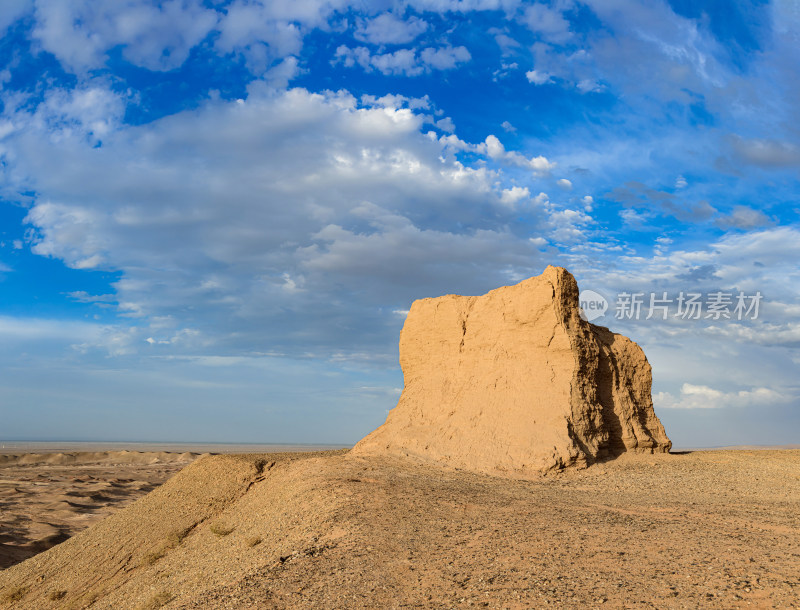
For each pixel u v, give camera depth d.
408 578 12.88
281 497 25.47
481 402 30.84
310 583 13.10
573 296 31.55
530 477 26.09
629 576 11.91
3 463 136.25
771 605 10.05
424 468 27.50
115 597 22.67
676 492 23.88
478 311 33.66
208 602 13.27
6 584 30.03
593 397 30.12
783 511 19.69
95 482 98.81
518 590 11.50
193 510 31.80
